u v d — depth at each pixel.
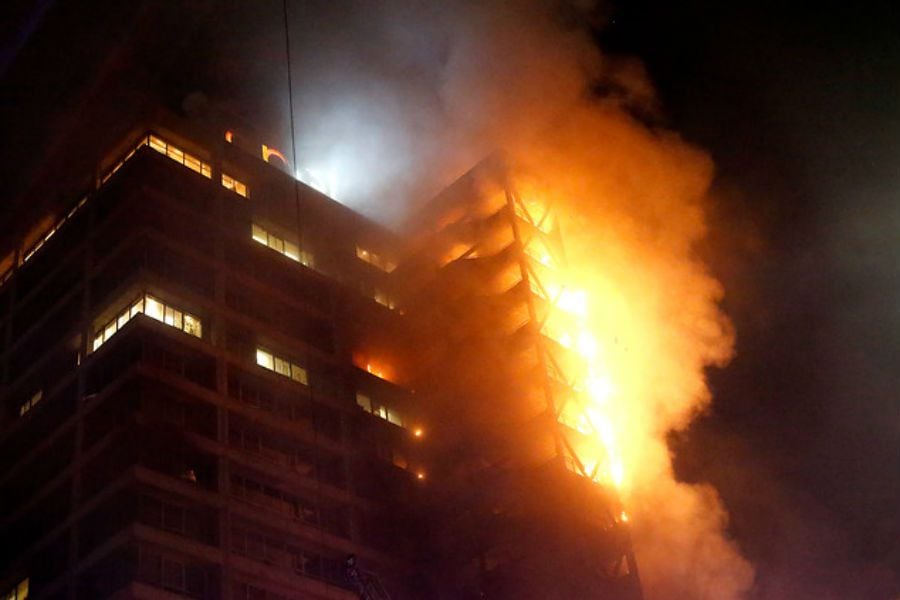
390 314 83.44
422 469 76.31
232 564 55.84
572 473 72.25
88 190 76.38
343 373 75.50
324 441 68.88
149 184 70.81
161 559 53.38
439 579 71.31
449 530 73.62
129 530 52.25
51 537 57.72
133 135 76.06
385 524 69.50
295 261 78.19
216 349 65.62
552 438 74.38
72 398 63.53
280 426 66.12
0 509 63.56
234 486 60.72
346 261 84.75
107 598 51.34
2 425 68.12
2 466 66.00
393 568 67.56
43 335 70.81
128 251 67.75
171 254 68.50
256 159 81.50
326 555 63.53
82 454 59.50
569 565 68.81
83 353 64.94
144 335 61.50
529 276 83.06
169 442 58.78
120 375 59.97
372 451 72.62
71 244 74.25
